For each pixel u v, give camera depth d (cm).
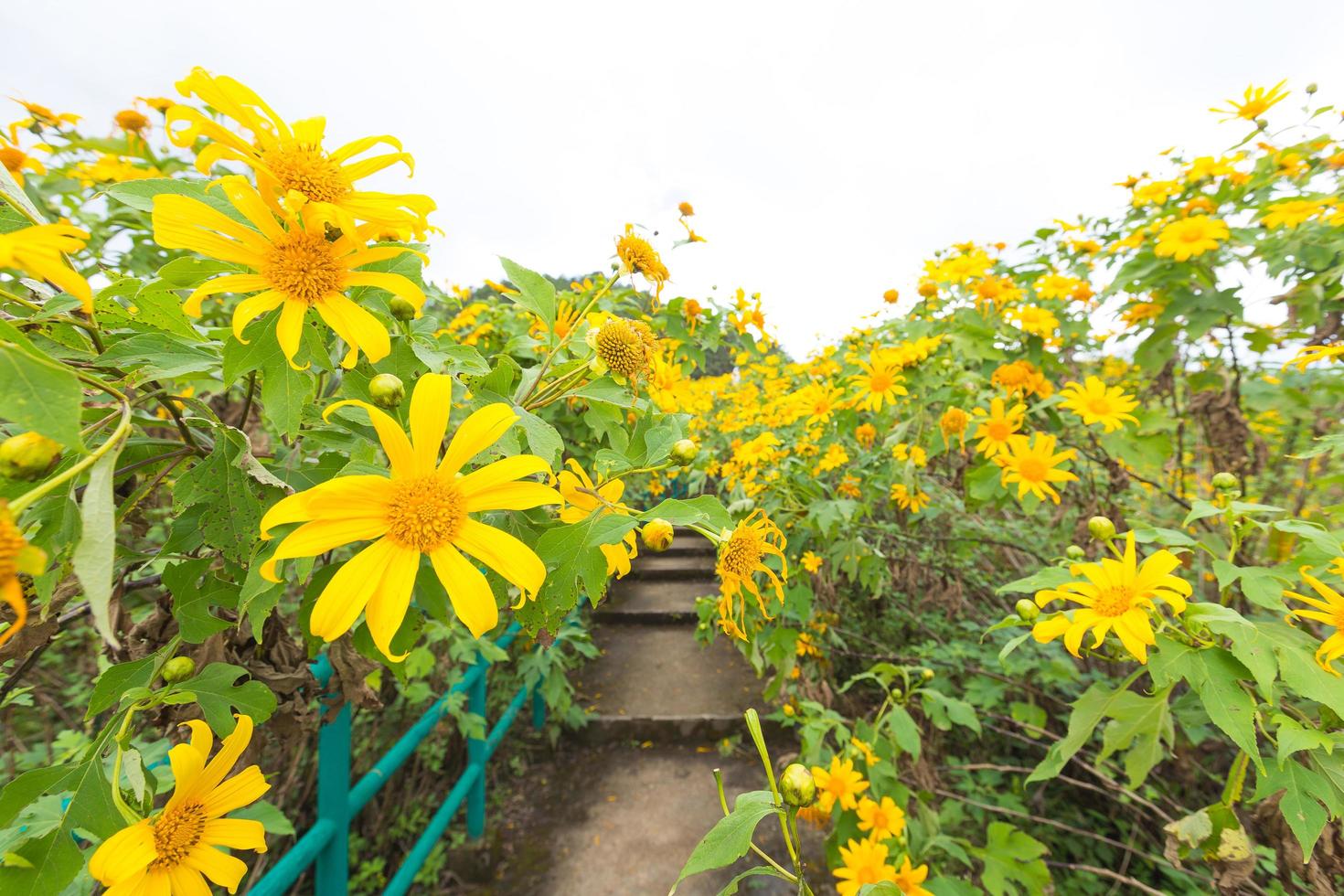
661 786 341
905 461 271
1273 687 113
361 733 273
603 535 85
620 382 110
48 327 71
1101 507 234
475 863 275
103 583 49
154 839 67
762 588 267
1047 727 296
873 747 225
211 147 68
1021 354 256
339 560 120
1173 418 225
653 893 272
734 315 261
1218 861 117
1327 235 202
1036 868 194
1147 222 245
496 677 376
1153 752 127
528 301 110
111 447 55
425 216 81
